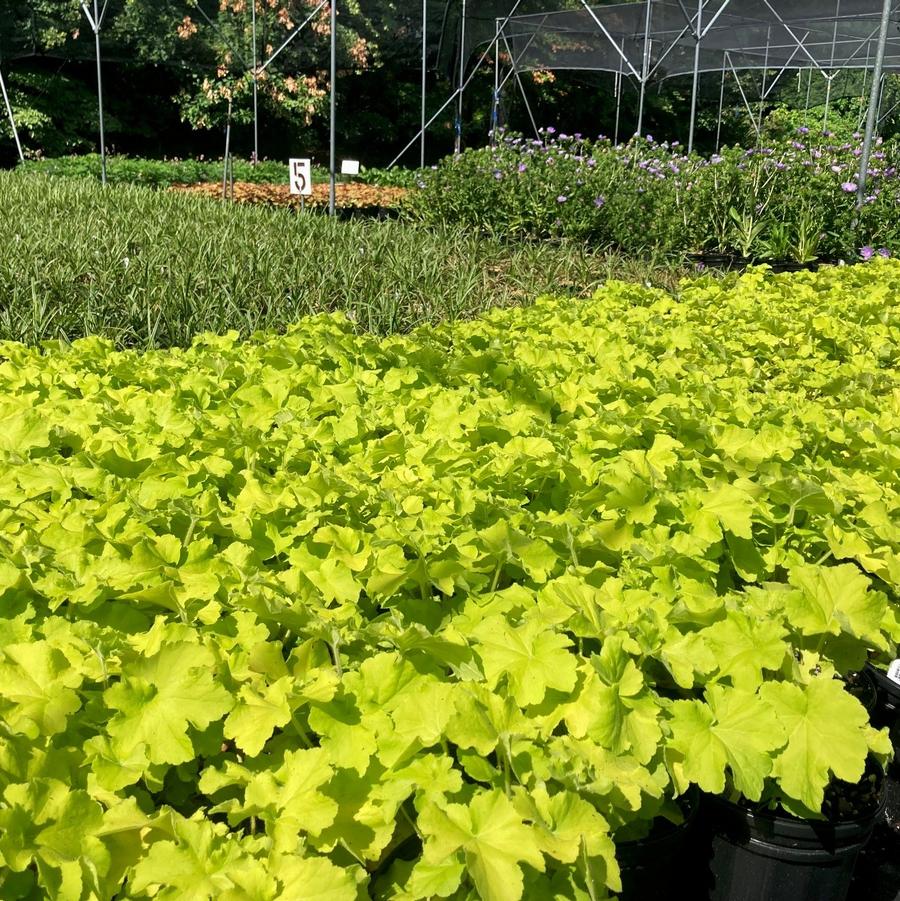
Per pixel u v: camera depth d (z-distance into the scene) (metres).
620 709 1.49
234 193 14.03
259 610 1.70
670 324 4.78
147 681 1.44
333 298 5.93
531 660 1.56
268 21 16.39
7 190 10.95
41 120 20.38
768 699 1.58
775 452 2.66
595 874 1.30
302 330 4.06
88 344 3.61
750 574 2.18
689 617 1.82
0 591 1.72
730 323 4.74
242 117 20.92
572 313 4.78
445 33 16.95
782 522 2.33
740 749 1.51
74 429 2.62
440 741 1.47
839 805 1.80
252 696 1.48
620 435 2.73
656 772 1.48
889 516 2.38
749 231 8.66
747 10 14.64
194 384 3.08
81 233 7.14
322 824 1.28
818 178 8.96
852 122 25.33
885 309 5.17
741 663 1.67
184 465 2.37
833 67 18.56
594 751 1.46
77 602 1.75
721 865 1.81
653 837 1.66
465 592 1.98
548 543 2.10
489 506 2.21
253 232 7.91
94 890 1.17
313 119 23.80
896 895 2.10
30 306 5.10
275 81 19.66
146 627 1.79
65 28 16.09
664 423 2.89
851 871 1.83
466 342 3.98
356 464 2.50
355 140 25.06
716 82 25.78
